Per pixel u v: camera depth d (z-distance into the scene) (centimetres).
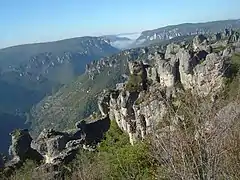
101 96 10419
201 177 1098
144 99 7500
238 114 1293
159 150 1213
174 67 7569
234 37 10938
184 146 1128
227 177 1148
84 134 8900
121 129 8756
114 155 5284
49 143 7938
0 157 7081
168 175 1170
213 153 1115
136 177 2744
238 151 1200
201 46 9112
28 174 6019
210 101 1299
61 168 6225
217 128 1167
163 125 1273
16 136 7594
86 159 6206
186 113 1198
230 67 5716
